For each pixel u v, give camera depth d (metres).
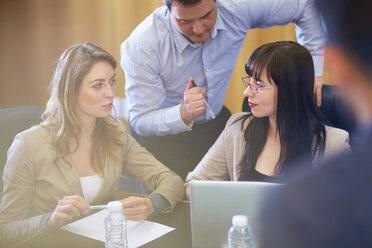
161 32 2.74
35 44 4.63
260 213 1.17
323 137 1.96
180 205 1.98
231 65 2.96
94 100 1.97
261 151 2.08
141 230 1.71
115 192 2.18
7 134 2.29
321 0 0.54
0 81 4.79
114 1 4.28
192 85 2.65
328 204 0.59
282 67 1.88
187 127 2.70
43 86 4.70
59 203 1.73
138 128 2.86
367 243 0.56
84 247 1.58
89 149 2.08
